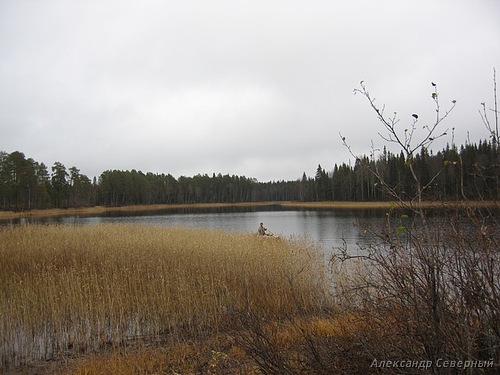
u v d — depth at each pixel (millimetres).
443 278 2311
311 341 3090
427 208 2381
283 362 3104
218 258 9922
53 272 9422
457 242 2230
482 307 2135
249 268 9000
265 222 38344
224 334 6152
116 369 5023
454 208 2297
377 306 2852
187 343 6070
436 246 2326
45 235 16266
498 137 2148
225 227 32969
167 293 7793
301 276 8109
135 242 12602
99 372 5000
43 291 7738
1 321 6340
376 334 2811
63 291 7488
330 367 2875
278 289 7660
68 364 5785
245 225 35344
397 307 2646
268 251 10695
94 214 63219
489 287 2273
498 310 2070
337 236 21844
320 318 5500
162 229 19312
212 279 7992
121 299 7414
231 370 4562
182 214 62000
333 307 5941
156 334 6953
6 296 7996
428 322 2314
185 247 11305
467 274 2236
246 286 7965
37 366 5820
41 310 7066
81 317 6887
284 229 28703
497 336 2100
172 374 4906
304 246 12641
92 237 14945
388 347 2645
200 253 10461
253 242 13164
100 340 6715
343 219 35781
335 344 3199
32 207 68438
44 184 69375
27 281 8375
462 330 2154
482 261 2152
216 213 64688
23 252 12078
